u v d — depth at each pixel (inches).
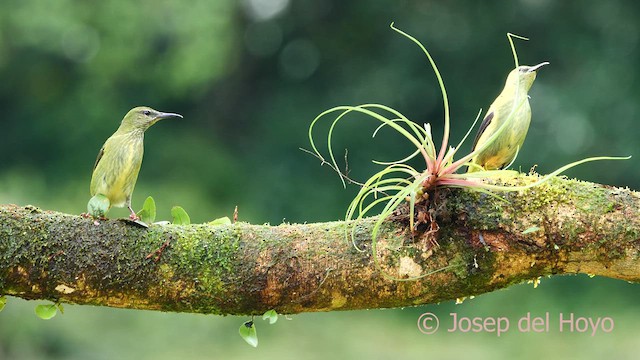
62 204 789.2
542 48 842.8
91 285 184.5
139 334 597.9
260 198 855.1
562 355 599.8
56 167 902.4
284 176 864.3
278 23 964.6
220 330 633.0
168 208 808.3
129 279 184.2
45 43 871.7
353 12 928.9
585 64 809.5
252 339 189.0
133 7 852.0
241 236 186.9
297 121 900.6
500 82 853.2
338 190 845.2
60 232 184.5
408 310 697.6
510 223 180.5
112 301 186.7
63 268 183.8
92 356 562.6
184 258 184.9
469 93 856.3
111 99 922.7
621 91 781.3
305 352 617.6
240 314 189.5
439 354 610.9
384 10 906.1
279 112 920.3
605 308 673.6
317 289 185.2
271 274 184.5
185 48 865.5
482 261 181.8
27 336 545.0
